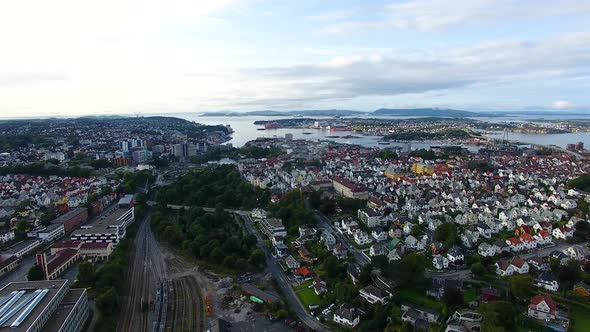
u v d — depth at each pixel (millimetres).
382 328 160625
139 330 165875
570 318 163625
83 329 165625
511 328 154375
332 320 169250
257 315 176000
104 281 196250
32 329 137500
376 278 195375
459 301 170875
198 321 170750
